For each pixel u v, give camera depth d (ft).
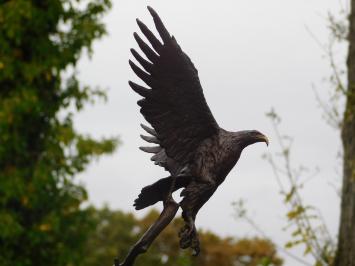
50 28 59.62
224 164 20.68
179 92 20.39
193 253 20.61
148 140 21.98
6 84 58.85
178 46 20.20
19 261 59.88
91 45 59.72
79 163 60.75
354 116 36.35
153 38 20.11
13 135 57.88
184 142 20.66
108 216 112.47
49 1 58.59
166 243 105.70
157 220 20.62
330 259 36.58
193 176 20.71
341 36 37.06
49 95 60.34
